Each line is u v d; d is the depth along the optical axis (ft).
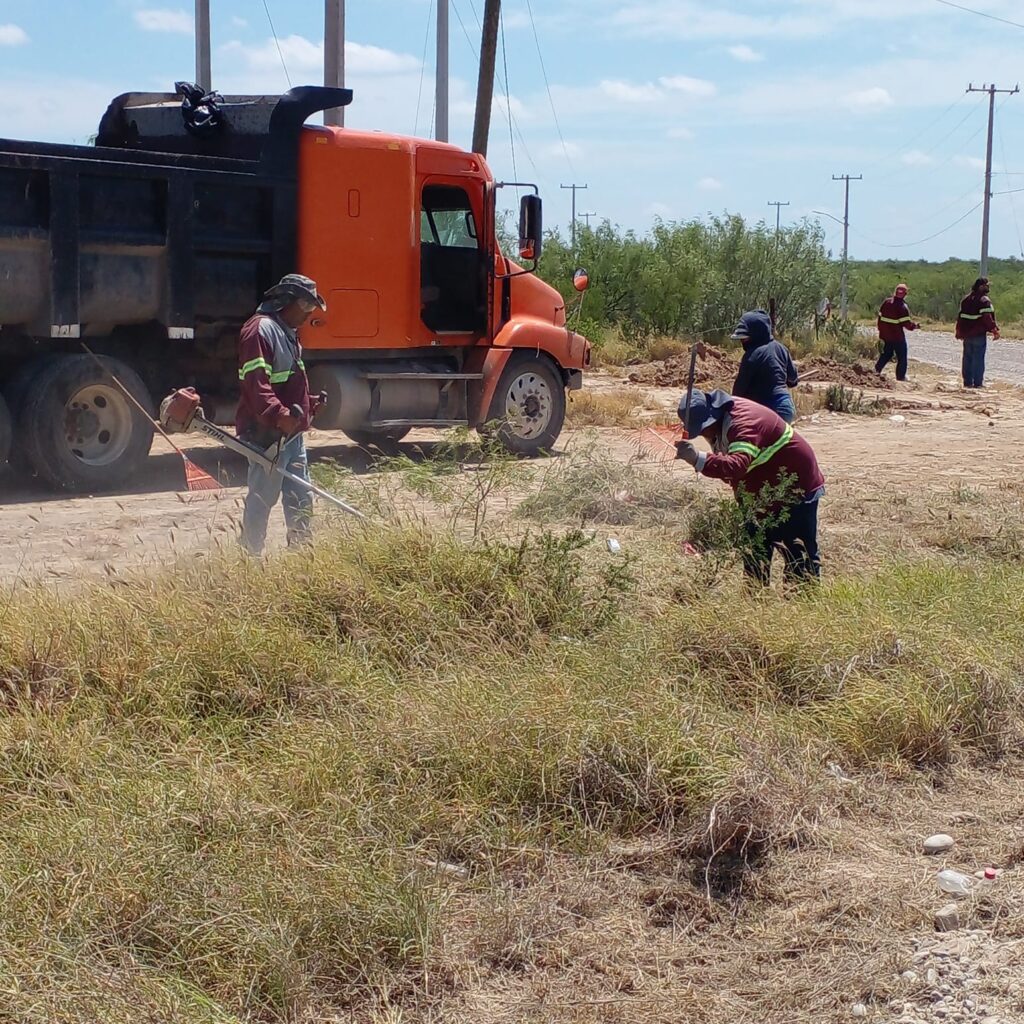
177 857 13.02
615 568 21.90
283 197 38.70
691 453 22.63
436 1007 12.04
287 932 12.24
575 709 16.56
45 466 35.35
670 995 12.28
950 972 12.75
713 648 19.47
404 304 41.78
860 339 115.85
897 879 14.58
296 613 19.65
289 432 24.85
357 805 14.71
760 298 126.21
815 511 23.95
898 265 463.01
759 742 16.78
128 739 15.97
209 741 16.19
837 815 16.08
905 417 63.16
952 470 44.62
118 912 12.32
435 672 18.52
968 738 18.61
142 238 35.86
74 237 34.53
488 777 15.51
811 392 69.72
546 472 34.68
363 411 41.34
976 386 83.05
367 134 40.47
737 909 13.98
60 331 34.65
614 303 118.73
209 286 37.58
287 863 13.26
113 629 18.29
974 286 82.33
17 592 19.85
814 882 14.46
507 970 12.67
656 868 14.64
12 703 16.76
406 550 21.81
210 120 40.29
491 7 72.13
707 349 88.99
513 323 45.01
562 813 15.34
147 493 36.63
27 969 11.20
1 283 33.68
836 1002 12.26
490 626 20.15
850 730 17.90
